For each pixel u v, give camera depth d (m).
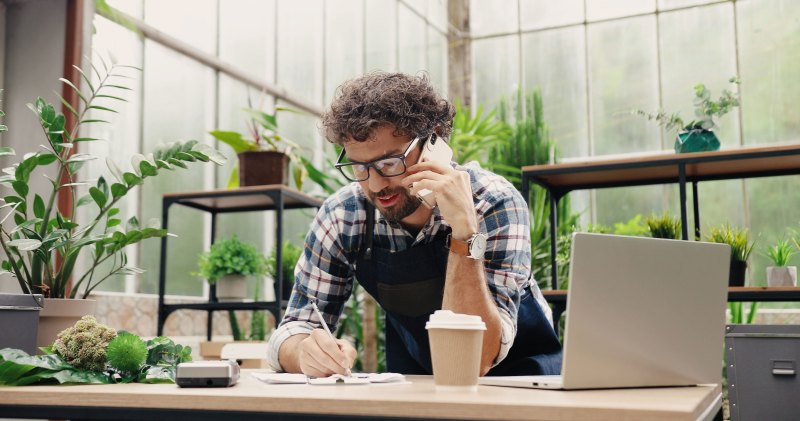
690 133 3.47
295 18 5.73
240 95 5.09
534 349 1.95
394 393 1.14
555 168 3.29
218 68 4.84
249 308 3.57
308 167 4.44
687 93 6.89
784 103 6.52
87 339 1.46
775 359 2.16
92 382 1.41
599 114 7.18
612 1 7.26
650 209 6.57
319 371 1.50
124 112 4.12
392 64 6.95
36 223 2.18
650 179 3.50
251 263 3.72
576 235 1.19
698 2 6.93
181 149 2.29
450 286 1.55
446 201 1.56
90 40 3.26
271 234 5.31
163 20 4.46
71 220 2.24
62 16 3.12
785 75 6.55
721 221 6.32
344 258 1.93
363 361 5.01
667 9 7.04
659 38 7.05
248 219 5.09
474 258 1.55
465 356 1.18
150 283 4.28
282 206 3.54
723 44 6.80
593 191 6.73
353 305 4.98
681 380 1.32
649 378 1.29
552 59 7.43
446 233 1.86
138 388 1.29
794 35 6.56
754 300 3.03
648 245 1.26
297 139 5.71
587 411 0.93
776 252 3.31
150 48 4.34
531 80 7.48
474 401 0.99
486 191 1.79
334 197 1.96
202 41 4.79
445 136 1.84
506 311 1.66
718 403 1.34
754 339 2.19
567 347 1.20
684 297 1.31
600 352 1.22
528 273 1.77
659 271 1.27
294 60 5.71
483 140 5.51
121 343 1.45
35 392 1.22
